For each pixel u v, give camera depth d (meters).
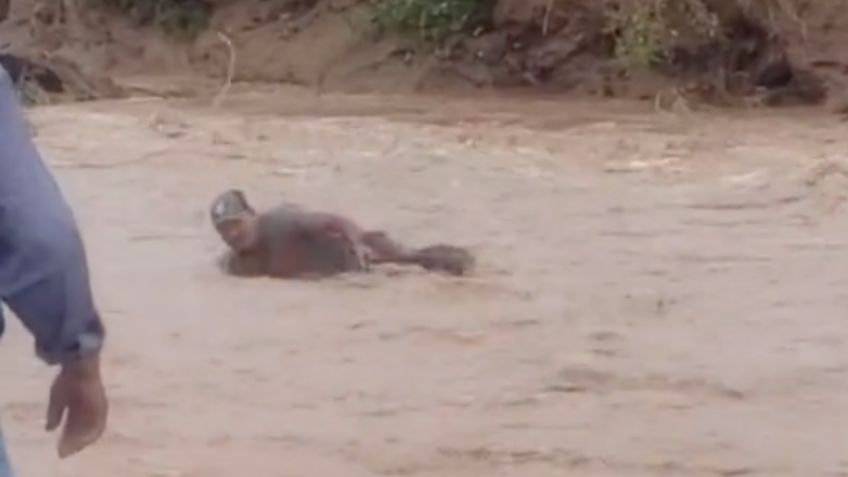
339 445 23.64
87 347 11.51
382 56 85.00
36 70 77.88
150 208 43.69
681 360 27.92
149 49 91.81
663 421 24.66
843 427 24.30
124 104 73.19
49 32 93.94
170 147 55.16
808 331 29.84
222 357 28.41
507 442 23.72
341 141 57.22
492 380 26.89
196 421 24.75
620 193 45.59
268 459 23.03
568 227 40.62
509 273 35.06
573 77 80.12
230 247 35.16
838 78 71.62
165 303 32.47
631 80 77.06
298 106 73.19
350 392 26.25
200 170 50.31
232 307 32.06
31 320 11.25
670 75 75.94
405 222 41.50
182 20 91.69
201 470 22.53
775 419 24.73
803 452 23.20
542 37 81.38
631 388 26.39
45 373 27.14
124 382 26.80
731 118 67.50
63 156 53.06
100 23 93.50
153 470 22.52
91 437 11.90
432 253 35.03
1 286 11.11
